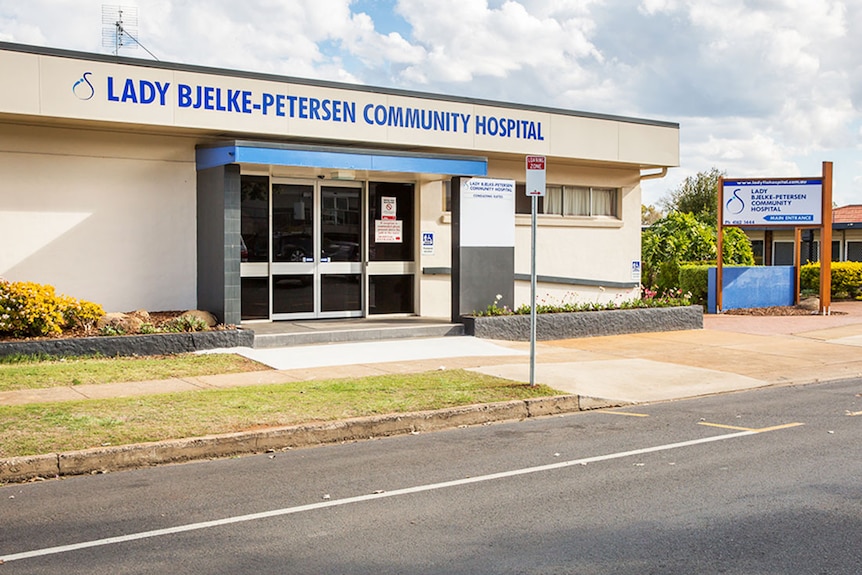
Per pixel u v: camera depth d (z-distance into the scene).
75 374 11.27
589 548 5.49
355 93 16.42
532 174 10.94
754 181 22.12
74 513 6.32
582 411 10.57
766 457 7.95
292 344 14.56
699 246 29.22
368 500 6.64
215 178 14.69
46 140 14.27
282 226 16.41
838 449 8.27
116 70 14.03
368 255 17.38
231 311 14.43
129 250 15.02
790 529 5.84
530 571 5.10
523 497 6.69
